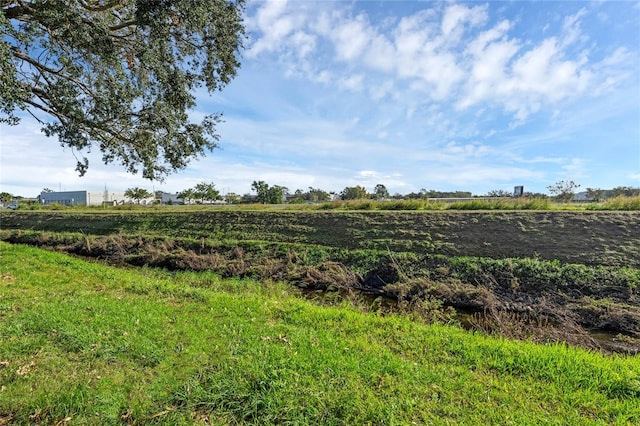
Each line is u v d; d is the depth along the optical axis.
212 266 12.26
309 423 3.00
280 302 6.92
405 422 3.00
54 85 7.07
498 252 11.34
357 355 4.25
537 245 11.38
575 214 13.16
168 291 7.37
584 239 11.35
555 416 3.14
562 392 3.55
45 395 3.19
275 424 2.99
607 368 4.11
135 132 8.61
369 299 9.72
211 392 3.37
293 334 4.88
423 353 4.48
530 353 4.47
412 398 3.34
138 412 3.05
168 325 5.11
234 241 14.77
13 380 3.43
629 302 8.41
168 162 9.34
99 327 4.82
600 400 3.42
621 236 11.23
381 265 11.54
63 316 5.17
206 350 4.25
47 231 21.39
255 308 6.16
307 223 15.80
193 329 4.96
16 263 9.91
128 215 21.44
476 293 8.98
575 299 8.78
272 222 16.45
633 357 5.40
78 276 8.78
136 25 7.36
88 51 6.86
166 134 8.71
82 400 3.15
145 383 3.50
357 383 3.57
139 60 7.53
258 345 4.41
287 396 3.31
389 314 7.72
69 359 3.92
